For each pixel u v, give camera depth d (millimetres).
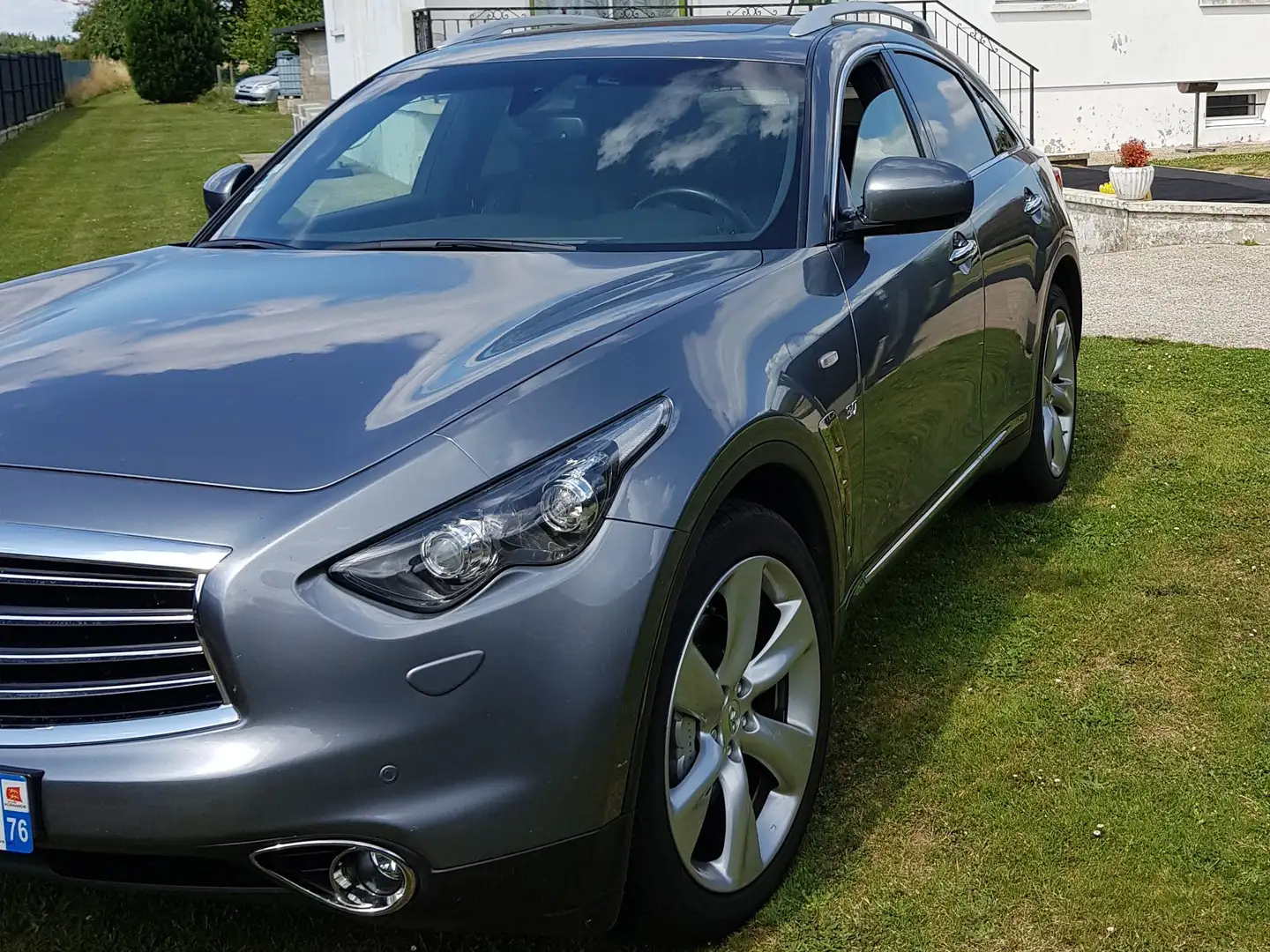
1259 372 6383
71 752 1880
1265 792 2816
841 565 2791
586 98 3461
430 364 2209
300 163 3713
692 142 3230
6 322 2725
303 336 2377
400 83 3846
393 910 1955
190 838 1851
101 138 27875
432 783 1898
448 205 3299
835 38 3592
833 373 2684
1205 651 3490
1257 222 10758
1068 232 4766
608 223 3076
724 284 2600
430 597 1896
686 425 2193
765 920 2422
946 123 4066
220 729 1868
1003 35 17359
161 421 2076
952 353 3482
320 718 1860
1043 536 4383
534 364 2156
